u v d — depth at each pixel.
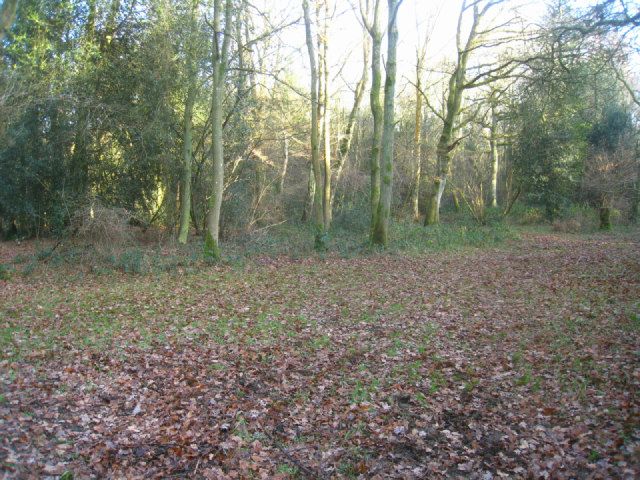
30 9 16.08
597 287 11.55
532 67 17.69
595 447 4.82
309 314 10.50
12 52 15.66
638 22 10.82
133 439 5.37
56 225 19.56
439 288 12.80
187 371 7.29
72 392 6.35
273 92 22.89
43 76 16.59
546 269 14.69
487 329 8.97
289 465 4.96
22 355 7.53
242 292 12.70
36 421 5.47
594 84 16.25
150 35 18.41
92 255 16.11
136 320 10.00
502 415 5.74
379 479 4.65
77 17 17.89
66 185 19.59
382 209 19.52
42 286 13.47
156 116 19.06
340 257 18.30
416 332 9.02
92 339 8.49
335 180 29.20
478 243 21.91
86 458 4.93
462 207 37.94
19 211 20.38
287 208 30.83
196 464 4.94
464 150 32.59
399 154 32.06
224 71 17.03
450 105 25.30
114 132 19.20
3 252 18.72
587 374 6.50
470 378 6.82
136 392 6.54
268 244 20.36
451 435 5.40
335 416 5.93
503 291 12.05
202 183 22.61
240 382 6.95
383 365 7.46
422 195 37.00
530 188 30.30
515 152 29.20
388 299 11.73
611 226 27.27
